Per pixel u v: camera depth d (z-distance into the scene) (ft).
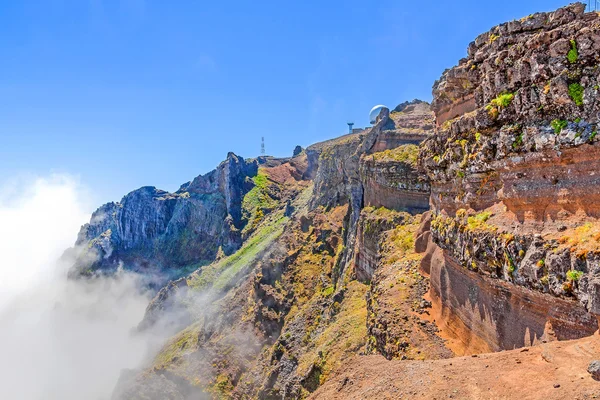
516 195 53.78
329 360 126.31
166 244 568.41
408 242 130.82
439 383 42.93
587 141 42.09
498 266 55.47
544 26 58.59
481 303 63.46
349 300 162.20
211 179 566.77
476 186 67.00
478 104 67.87
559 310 45.29
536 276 45.75
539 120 49.49
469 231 63.10
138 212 606.55
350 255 206.69
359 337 124.98
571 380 34.68
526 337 51.08
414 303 88.43
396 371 50.67
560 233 45.52
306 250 266.36
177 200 593.83
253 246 407.03
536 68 49.52
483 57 70.64
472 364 45.29
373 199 189.47
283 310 229.66
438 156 81.66
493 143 58.44
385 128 221.25
